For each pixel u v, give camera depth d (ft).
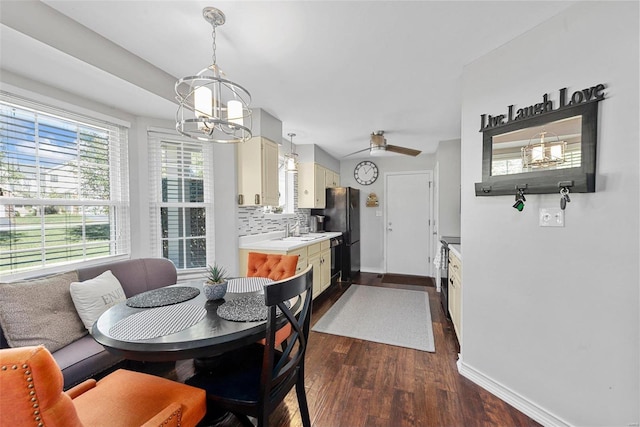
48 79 6.00
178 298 5.24
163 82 7.00
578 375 4.58
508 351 5.59
